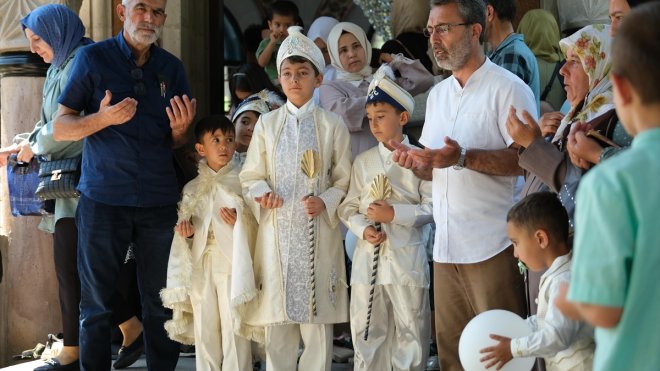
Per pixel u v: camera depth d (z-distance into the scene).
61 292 7.23
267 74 9.07
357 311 6.15
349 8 18.80
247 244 6.27
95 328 6.46
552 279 4.42
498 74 5.39
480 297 5.37
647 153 2.70
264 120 6.39
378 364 6.16
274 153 6.29
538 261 4.49
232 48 18.67
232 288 6.17
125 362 7.46
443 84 5.60
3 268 8.41
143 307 6.67
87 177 6.50
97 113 6.16
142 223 6.55
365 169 6.20
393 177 6.13
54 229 7.33
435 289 5.60
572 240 4.50
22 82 8.38
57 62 7.19
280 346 6.29
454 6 5.35
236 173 6.53
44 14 7.14
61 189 6.97
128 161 6.46
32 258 8.39
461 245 5.38
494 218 5.35
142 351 7.50
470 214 5.36
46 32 7.13
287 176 6.25
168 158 6.63
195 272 6.44
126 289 7.35
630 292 2.67
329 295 6.23
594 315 2.70
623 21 2.78
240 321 6.25
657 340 2.67
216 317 6.46
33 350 8.26
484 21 5.43
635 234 2.67
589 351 4.39
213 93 10.66
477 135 5.37
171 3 9.59
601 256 2.68
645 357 2.68
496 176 5.35
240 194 6.43
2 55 8.41
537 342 4.31
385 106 6.11
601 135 4.33
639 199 2.66
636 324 2.68
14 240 8.41
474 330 4.51
